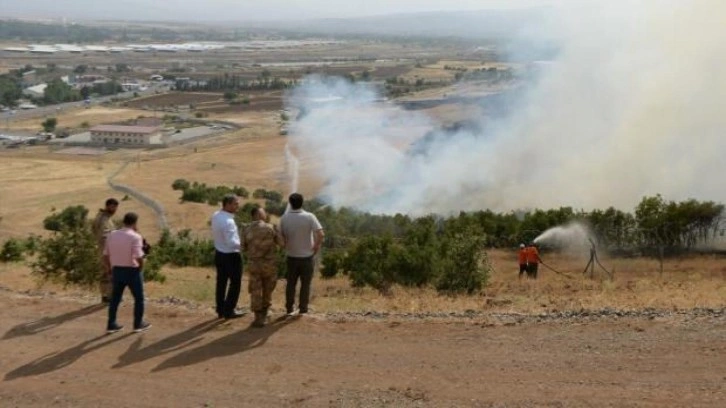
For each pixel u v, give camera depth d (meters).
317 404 8.23
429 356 9.61
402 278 20.80
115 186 83.19
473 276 19.12
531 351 9.65
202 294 15.60
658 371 8.77
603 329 10.45
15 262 26.44
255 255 11.13
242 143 110.94
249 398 8.44
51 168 101.38
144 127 131.75
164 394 8.62
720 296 14.02
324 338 10.51
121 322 11.64
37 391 8.79
